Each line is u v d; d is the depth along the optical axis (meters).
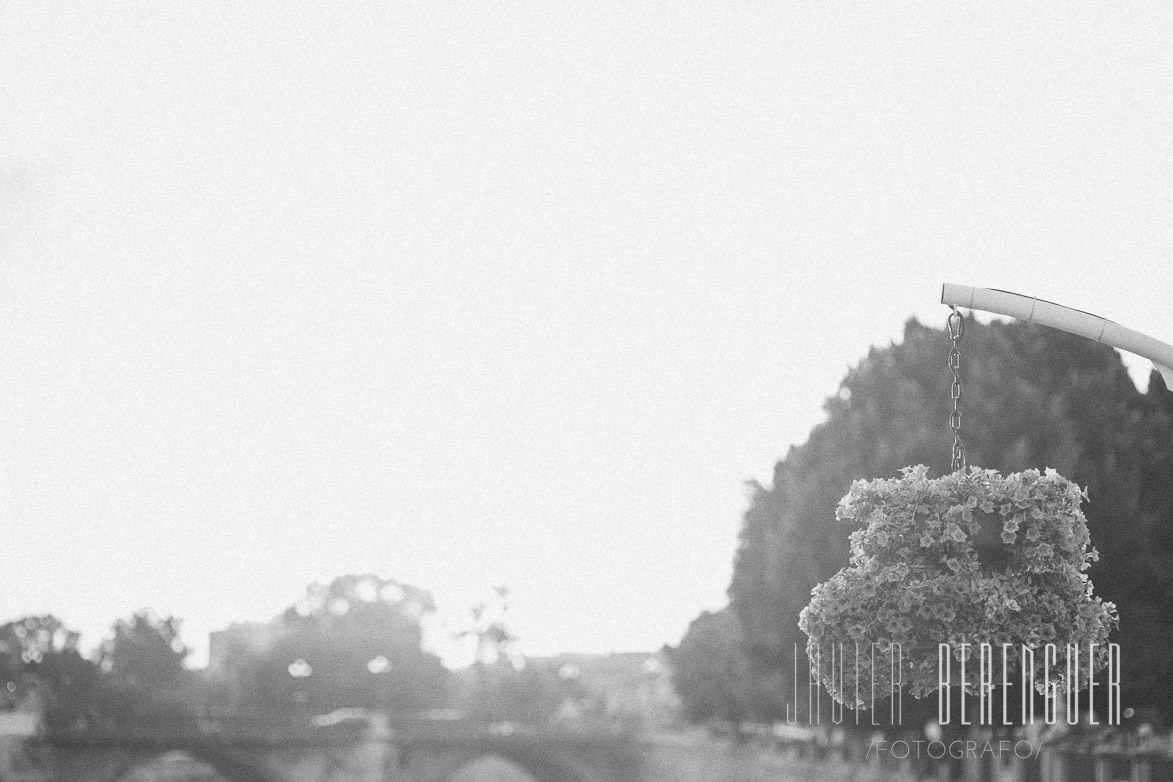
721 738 58.28
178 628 120.69
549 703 109.12
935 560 9.07
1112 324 8.62
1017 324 31.42
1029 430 29.23
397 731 84.75
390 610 120.00
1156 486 28.56
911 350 32.38
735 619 40.25
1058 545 9.01
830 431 33.09
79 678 100.25
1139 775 22.97
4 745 74.00
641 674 104.62
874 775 26.16
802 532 32.44
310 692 108.50
